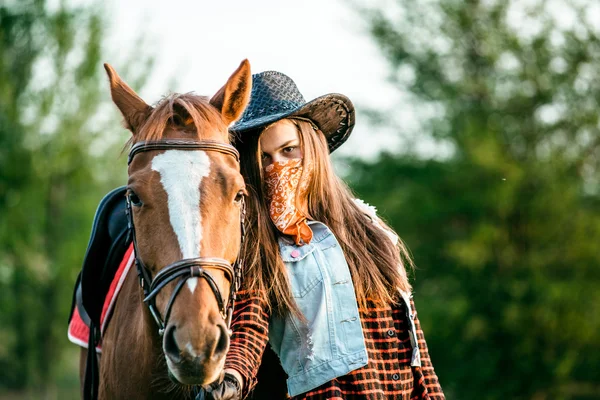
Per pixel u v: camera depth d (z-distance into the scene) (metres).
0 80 17.05
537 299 15.85
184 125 2.70
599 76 18.00
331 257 3.03
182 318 2.37
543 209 16.44
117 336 3.13
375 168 19.73
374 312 3.06
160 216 2.49
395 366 3.02
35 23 17.25
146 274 2.62
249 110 3.23
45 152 17.17
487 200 16.73
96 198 18.30
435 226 18.72
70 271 17.98
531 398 16.14
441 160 18.86
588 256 16.28
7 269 18.88
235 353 2.74
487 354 16.39
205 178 2.54
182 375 2.32
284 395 3.17
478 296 16.64
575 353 15.73
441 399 3.12
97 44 17.03
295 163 3.10
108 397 3.21
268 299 2.96
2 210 17.62
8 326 19.56
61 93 17.00
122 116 2.92
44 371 18.92
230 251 2.56
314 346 2.89
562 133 17.92
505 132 17.86
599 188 17.98
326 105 3.23
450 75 19.20
